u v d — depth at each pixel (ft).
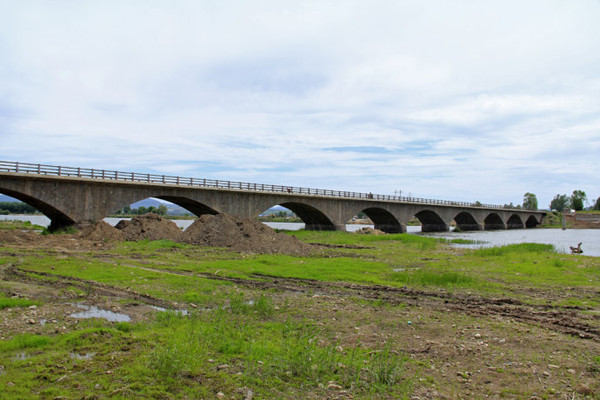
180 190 164.04
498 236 257.96
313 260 92.32
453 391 26.55
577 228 434.71
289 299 51.88
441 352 33.58
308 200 217.15
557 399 25.61
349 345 34.88
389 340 36.09
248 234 115.75
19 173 119.85
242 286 60.34
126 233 123.13
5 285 54.54
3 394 23.71
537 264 90.99
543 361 31.99
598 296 57.98
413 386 26.96
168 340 33.47
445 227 327.47
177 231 129.80
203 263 81.30
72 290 52.34
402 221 280.72
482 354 33.32
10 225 203.82
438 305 50.83
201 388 25.61
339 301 51.31
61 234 125.49
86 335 34.27
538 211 473.67
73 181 134.21
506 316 45.88
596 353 33.91
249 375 27.68
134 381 26.03
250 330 37.27
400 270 81.20
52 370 27.35
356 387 26.63
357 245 140.67
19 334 34.65
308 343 33.01
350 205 245.04
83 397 23.85
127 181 146.00
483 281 68.59
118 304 46.24
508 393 26.32
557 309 49.83
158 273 67.77
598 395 26.23
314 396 25.41
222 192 179.42
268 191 195.93
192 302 48.67
